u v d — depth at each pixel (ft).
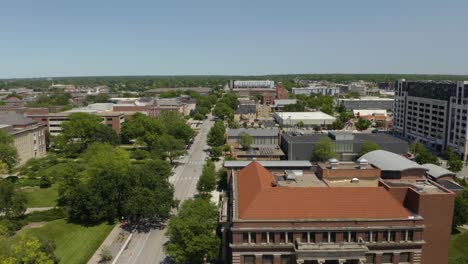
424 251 261.24
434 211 257.55
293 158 565.53
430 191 269.64
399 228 249.55
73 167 428.15
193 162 629.51
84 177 474.08
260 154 580.30
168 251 285.84
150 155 634.84
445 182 406.41
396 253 251.39
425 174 391.04
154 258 307.78
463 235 339.36
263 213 251.80
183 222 285.84
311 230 246.68
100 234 347.56
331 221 247.50
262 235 249.34
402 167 385.29
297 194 260.62
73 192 378.53
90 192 369.71
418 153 576.20
